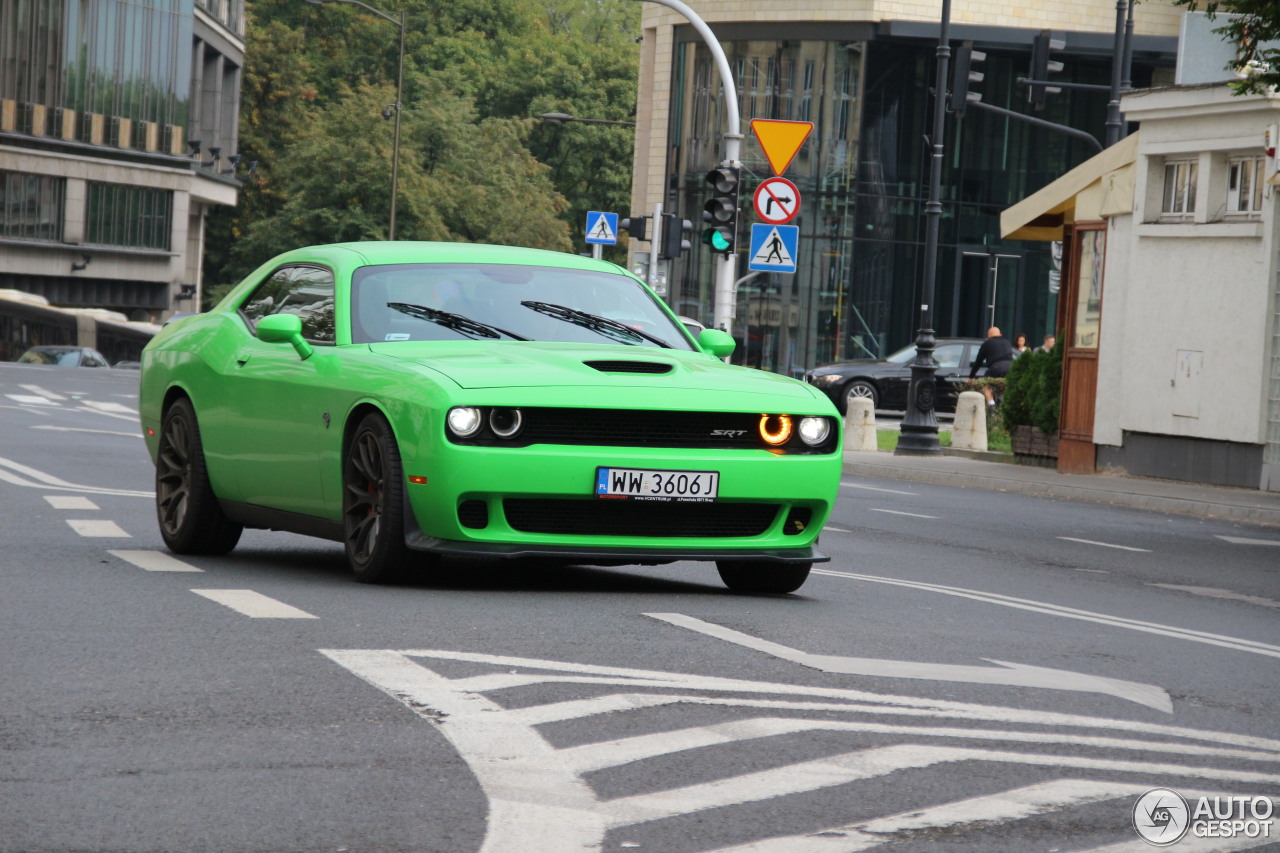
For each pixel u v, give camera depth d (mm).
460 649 9945
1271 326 31484
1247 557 21125
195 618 10891
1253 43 24672
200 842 6195
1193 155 33469
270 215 139875
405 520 12344
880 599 13773
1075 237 36875
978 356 54406
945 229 73000
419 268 14195
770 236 35438
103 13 113000
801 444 12859
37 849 6062
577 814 6648
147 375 15703
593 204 156500
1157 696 9695
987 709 8930
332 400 13000
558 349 13227
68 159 111625
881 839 6430
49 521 17422
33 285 111188
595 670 9430
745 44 74188
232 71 133875
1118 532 24047
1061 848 6406
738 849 6246
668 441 12469
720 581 14578
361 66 152000
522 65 157875
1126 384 34688
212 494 14664
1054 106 73812
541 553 12086
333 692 8672
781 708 8648
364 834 6328
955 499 29297
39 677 8938
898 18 71625
